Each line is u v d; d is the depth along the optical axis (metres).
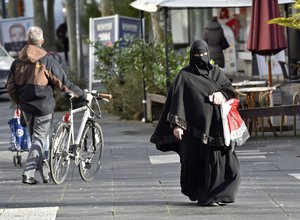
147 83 45.16
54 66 25.95
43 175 26.48
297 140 35.38
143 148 35.12
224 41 54.19
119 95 47.56
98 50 48.81
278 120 41.56
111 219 21.17
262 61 57.50
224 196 21.69
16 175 28.97
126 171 29.22
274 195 23.67
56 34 116.81
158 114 45.00
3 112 56.53
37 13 71.31
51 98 26.08
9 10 93.12
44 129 26.09
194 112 21.53
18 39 83.81
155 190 25.17
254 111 35.47
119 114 48.03
